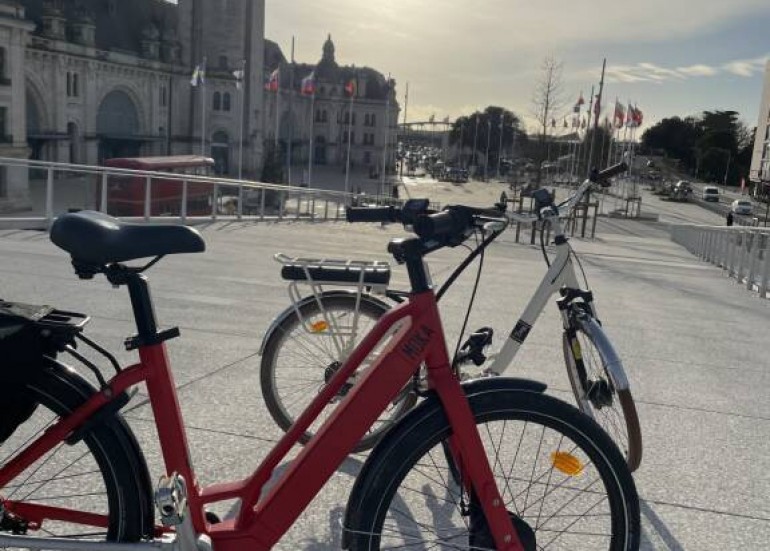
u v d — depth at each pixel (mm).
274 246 12898
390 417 3268
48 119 72312
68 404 1997
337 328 3301
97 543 1983
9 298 6152
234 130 94688
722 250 15781
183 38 91562
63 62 72750
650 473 3465
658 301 9109
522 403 2039
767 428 4164
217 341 5324
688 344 6305
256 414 3883
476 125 135000
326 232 18016
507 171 129875
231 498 2084
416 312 2051
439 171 127062
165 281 7746
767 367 5609
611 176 3188
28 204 55625
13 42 61094
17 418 1958
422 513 2723
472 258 2193
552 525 2719
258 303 6805
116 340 5066
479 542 2104
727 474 3500
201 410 3910
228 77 93062
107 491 2041
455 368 2373
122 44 84062
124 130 84312
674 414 4324
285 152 120250
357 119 128625
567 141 72062
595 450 2064
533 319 3217
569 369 3408
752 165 95812
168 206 26328
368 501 1980
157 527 2100
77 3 76812
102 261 1944
